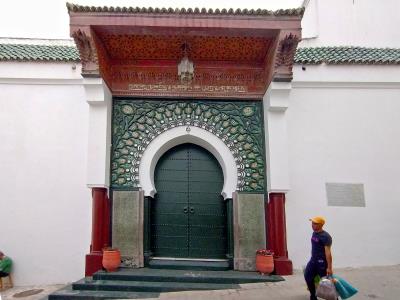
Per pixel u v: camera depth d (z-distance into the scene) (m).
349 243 7.50
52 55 8.03
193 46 7.45
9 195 7.52
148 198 7.57
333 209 7.60
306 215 7.56
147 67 7.82
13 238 7.39
